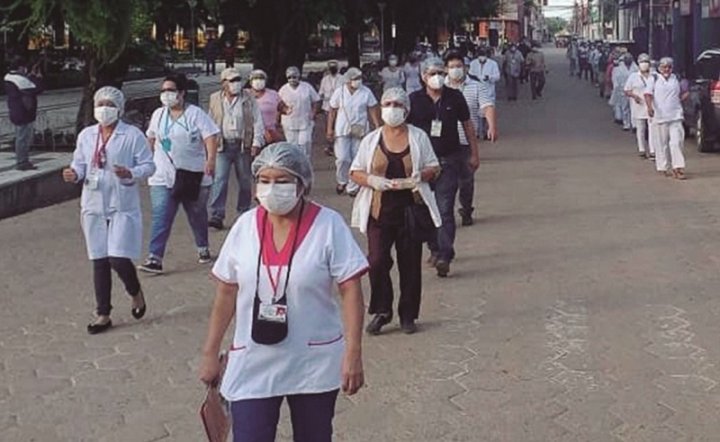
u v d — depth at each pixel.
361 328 4.40
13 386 7.00
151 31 23.67
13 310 9.03
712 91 20.17
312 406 4.37
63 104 31.20
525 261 10.73
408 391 6.79
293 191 4.27
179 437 6.05
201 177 10.54
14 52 29.98
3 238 12.45
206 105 29.38
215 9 24.06
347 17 30.45
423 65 9.90
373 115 15.47
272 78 29.59
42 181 15.01
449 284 9.78
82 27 17.50
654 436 5.97
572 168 18.56
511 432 6.05
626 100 26.09
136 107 22.66
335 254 4.36
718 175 17.34
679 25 44.31
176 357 7.62
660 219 13.16
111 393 6.84
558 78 61.69
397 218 8.02
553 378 7.02
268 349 4.30
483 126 24.06
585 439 5.93
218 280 4.48
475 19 64.12
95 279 8.32
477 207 14.26
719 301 9.02
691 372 7.11
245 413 4.33
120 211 8.22
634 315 8.60
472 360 7.44
